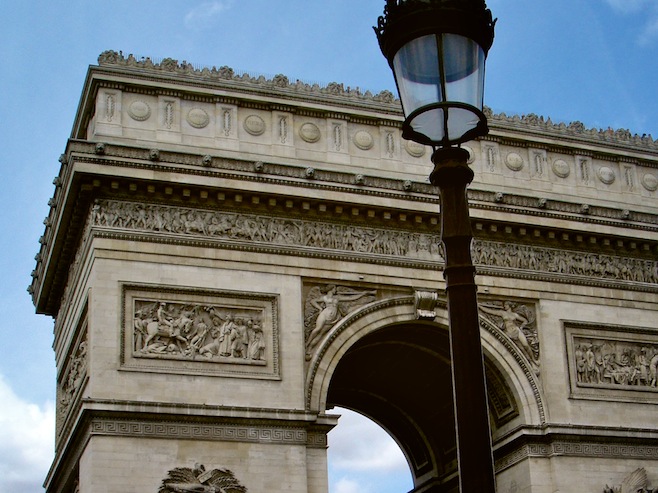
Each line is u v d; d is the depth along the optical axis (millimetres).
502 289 79250
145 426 66125
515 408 77875
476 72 23891
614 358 81188
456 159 24312
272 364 70750
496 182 82500
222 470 66625
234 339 70438
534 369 78375
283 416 69062
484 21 24125
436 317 76500
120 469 64688
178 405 67000
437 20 23594
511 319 78938
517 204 80000
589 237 82500
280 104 77562
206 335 70125
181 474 65750
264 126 77062
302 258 74125
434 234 78188
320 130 78500
